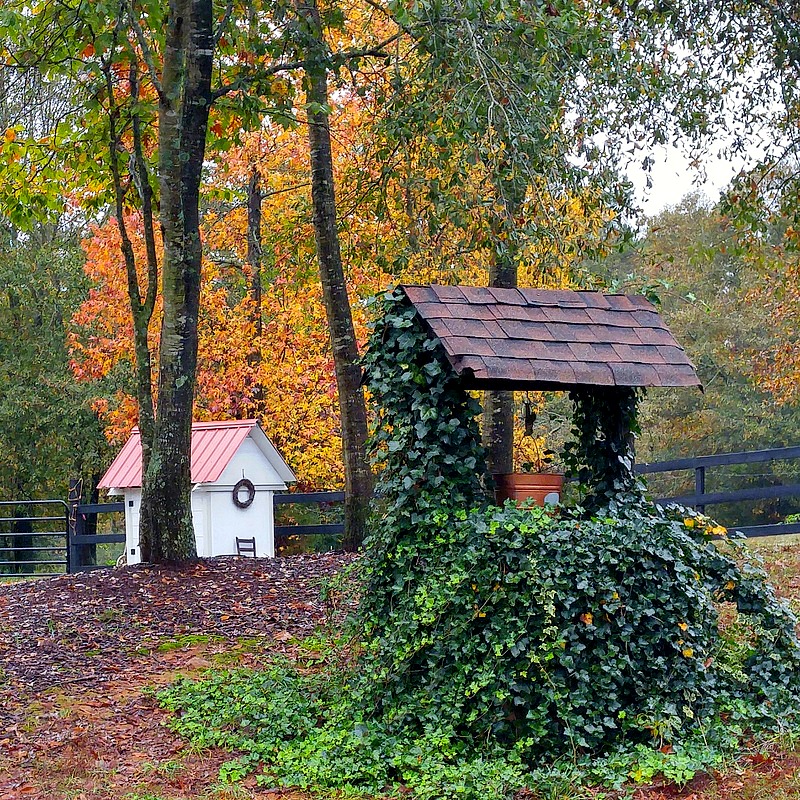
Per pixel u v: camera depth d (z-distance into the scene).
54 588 10.90
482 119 10.71
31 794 5.89
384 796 5.84
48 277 28.70
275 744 6.62
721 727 6.39
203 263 22.33
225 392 22.34
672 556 6.62
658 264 12.45
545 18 10.91
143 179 12.29
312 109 11.56
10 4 11.91
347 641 7.55
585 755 6.12
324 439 22.66
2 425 28.22
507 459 12.95
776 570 11.14
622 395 7.64
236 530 14.37
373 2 12.43
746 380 33.22
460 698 6.30
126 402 23.98
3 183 13.70
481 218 11.13
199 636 9.27
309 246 15.46
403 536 6.86
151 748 6.71
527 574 6.20
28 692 7.75
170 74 11.66
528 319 7.07
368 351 7.22
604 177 12.19
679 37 13.96
